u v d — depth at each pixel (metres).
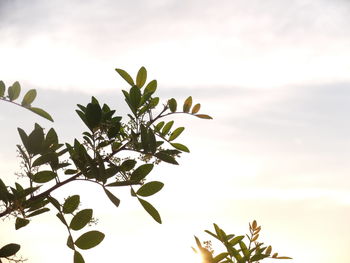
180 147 3.35
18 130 2.62
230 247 3.03
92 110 2.85
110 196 2.62
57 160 2.67
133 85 3.32
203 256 2.90
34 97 2.76
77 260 2.50
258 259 3.06
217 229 3.10
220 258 2.92
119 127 2.87
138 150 2.86
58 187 2.62
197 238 2.89
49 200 2.59
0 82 2.72
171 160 2.83
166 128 3.33
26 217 2.58
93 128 2.86
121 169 2.75
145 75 3.32
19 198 2.52
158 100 3.19
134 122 3.03
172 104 3.20
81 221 2.59
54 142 2.72
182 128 3.34
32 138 2.64
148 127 3.01
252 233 3.34
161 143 3.16
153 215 2.71
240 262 3.04
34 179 2.66
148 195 2.72
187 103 3.30
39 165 2.65
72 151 2.77
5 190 2.50
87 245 2.56
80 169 2.67
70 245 2.53
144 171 2.76
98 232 2.58
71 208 2.61
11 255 2.46
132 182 2.72
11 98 2.72
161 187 2.73
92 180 2.67
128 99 3.06
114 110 2.97
